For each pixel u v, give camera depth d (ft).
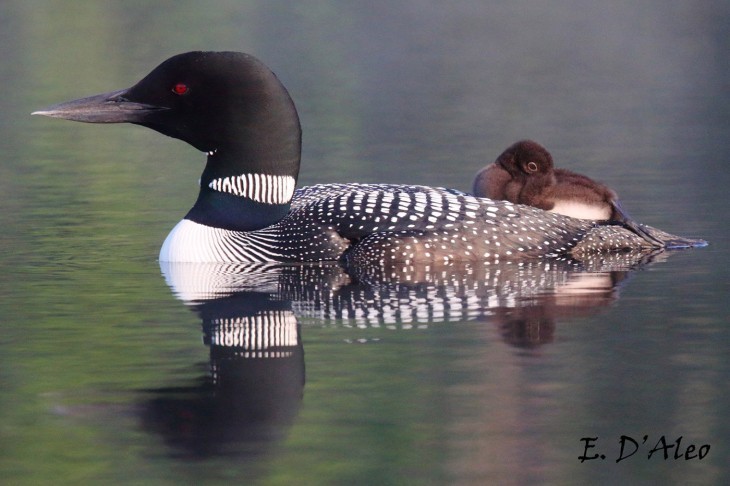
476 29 141.28
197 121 38.60
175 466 21.34
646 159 61.41
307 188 41.34
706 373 25.98
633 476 21.31
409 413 23.61
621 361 26.89
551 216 39.52
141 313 31.60
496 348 27.99
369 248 37.52
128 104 38.88
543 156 40.55
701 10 151.23
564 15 152.25
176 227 39.45
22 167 62.80
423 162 62.08
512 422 23.36
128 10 147.95
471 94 94.43
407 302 32.68
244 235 38.55
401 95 93.97
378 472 21.06
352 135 73.61
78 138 76.33
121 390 25.08
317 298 33.22
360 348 28.07
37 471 21.15
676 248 40.06
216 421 23.30
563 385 25.21
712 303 32.14
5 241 42.57
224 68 38.17
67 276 36.63
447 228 37.99
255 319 30.89
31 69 104.88
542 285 34.71
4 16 141.90
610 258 38.75
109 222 46.68
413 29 141.69
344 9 157.38
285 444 22.21
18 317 31.24
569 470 21.26
